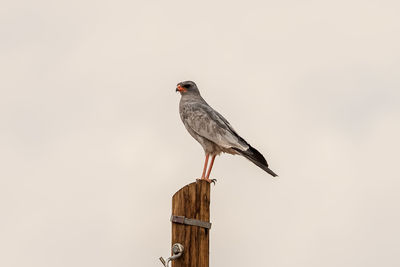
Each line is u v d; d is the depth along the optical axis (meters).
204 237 9.13
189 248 9.00
